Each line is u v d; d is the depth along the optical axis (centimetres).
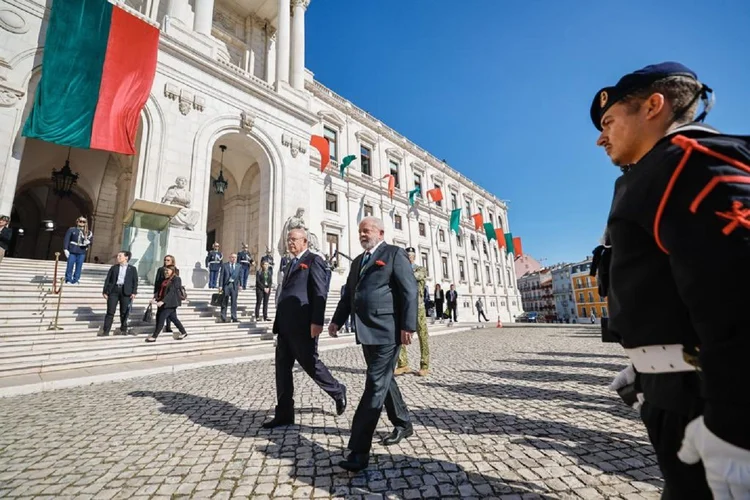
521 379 490
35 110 1021
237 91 1558
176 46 1355
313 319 299
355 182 2386
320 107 2305
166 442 272
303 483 206
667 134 86
